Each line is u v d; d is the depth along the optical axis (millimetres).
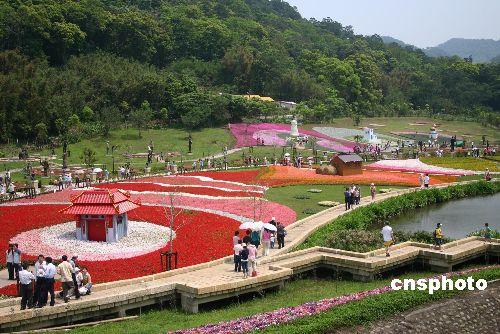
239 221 46906
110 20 153500
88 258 35312
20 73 111062
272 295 29594
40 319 24141
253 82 163750
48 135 106562
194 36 177000
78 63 134000
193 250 36688
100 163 86250
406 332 23656
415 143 114875
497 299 27266
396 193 61438
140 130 114188
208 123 122875
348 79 178625
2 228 43219
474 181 69188
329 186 68062
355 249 36469
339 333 22969
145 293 26641
